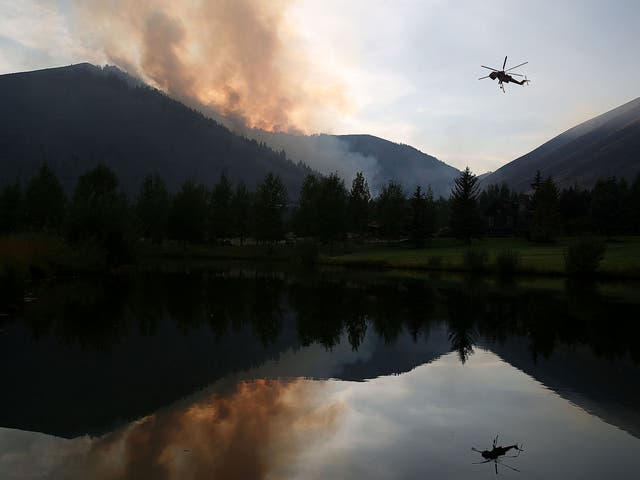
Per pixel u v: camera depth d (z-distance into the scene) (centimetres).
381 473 849
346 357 1734
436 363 1662
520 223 11088
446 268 6003
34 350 1794
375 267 6612
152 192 10669
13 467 863
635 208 9288
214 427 1056
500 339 2066
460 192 9519
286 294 3588
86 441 979
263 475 834
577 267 4916
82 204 5262
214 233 10462
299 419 1111
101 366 1572
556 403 1253
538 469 879
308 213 9525
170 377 1445
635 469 881
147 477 825
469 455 931
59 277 4312
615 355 1786
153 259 8412
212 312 2717
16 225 7600
